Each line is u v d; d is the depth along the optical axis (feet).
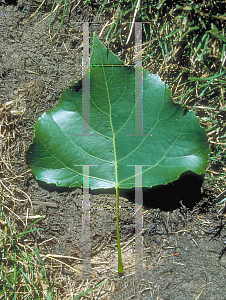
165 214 1.34
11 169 1.34
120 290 1.31
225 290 1.30
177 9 1.33
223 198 1.34
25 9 1.38
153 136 1.29
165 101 1.28
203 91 1.34
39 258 1.32
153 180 1.29
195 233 1.33
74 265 1.32
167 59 1.35
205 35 1.33
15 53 1.37
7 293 1.30
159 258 1.32
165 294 1.30
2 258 1.31
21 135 1.35
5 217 1.31
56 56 1.37
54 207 1.34
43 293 1.31
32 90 1.36
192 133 1.28
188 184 1.34
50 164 1.31
